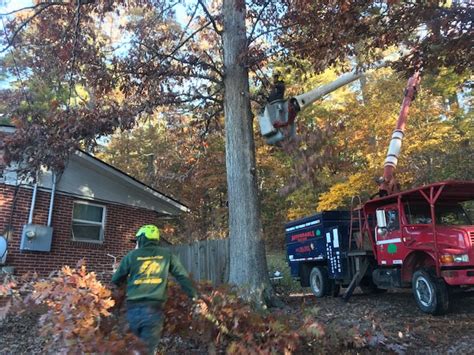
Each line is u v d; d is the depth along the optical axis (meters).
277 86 9.65
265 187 25.45
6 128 10.95
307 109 19.59
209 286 5.49
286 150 6.94
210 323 5.08
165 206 15.12
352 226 11.54
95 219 13.06
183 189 24.66
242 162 9.67
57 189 12.04
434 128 17.42
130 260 4.68
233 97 10.05
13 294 4.80
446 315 8.22
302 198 21.06
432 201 8.55
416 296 8.68
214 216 26.38
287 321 5.35
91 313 4.23
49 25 11.20
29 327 7.80
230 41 10.36
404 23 6.54
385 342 5.89
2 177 10.20
